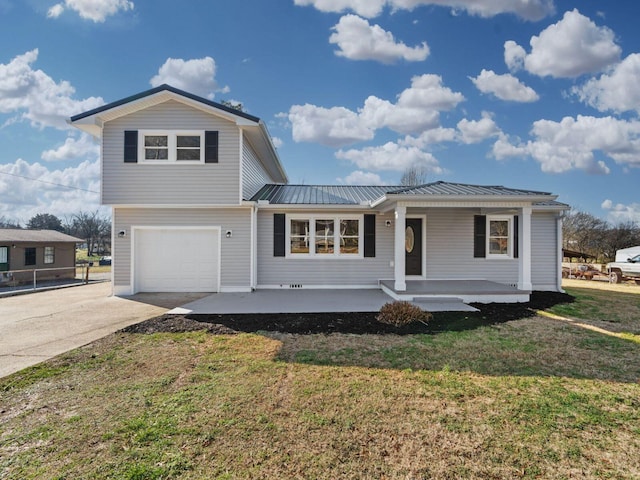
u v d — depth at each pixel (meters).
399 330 6.66
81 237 48.38
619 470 2.61
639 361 5.00
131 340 6.02
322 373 4.50
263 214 11.88
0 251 22.73
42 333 6.53
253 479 2.50
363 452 2.82
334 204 11.61
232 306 8.85
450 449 2.87
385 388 4.05
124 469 2.60
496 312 8.43
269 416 3.39
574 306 9.45
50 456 2.77
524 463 2.69
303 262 11.90
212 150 10.86
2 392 3.97
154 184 10.80
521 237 10.02
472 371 4.59
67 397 3.83
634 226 31.16
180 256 11.34
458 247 12.16
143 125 10.81
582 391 3.99
